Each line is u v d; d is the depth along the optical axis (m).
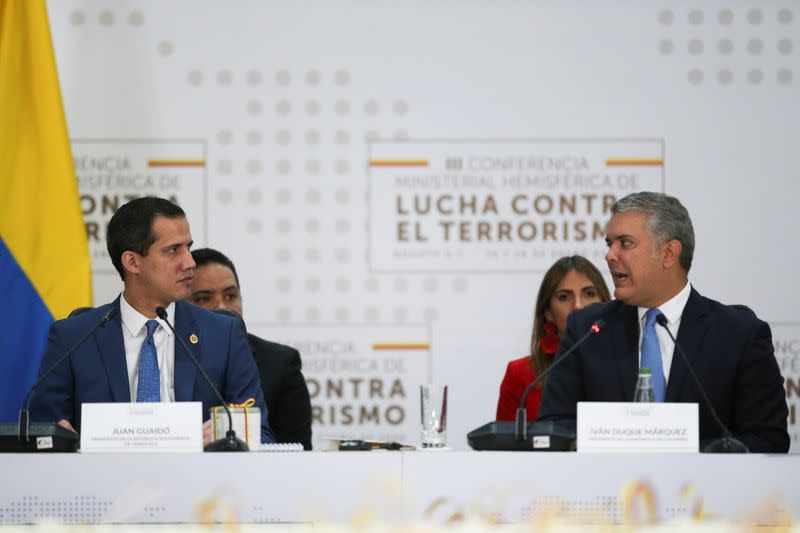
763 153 19.23
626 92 19.23
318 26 19.28
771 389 12.62
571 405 13.05
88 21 19.16
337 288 19.16
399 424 19.02
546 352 16.16
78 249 17.42
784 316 19.12
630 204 12.90
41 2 17.80
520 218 19.16
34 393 13.00
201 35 19.22
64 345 13.14
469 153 19.20
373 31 19.28
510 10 19.27
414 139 19.22
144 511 9.34
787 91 19.28
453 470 9.39
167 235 13.15
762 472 9.45
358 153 19.22
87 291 17.36
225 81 19.22
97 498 9.34
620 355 12.98
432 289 19.14
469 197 19.17
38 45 17.70
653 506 9.41
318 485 9.34
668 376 12.73
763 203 19.20
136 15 19.19
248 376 13.60
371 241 19.19
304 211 19.20
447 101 19.23
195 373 13.21
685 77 19.27
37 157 17.52
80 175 19.00
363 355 19.09
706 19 19.30
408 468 9.38
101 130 19.05
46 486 9.35
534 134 19.19
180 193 19.14
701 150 19.22
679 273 12.96
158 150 19.11
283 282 19.16
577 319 13.47
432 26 19.28
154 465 9.37
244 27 19.27
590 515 9.38
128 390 13.02
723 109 19.25
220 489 9.33
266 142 19.20
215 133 19.17
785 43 19.33
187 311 13.64
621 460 9.44
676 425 10.05
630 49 19.27
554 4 19.28
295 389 16.47
